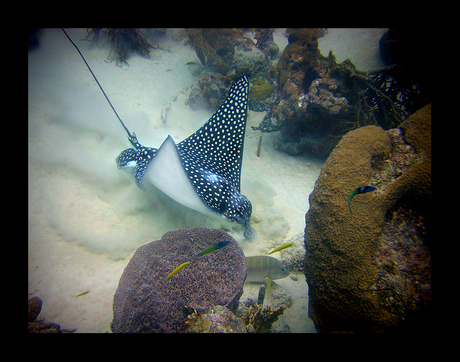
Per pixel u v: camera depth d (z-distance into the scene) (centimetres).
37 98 481
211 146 409
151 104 565
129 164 370
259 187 443
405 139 211
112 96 546
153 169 302
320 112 485
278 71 596
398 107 451
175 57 709
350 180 198
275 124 596
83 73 579
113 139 454
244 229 355
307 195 450
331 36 797
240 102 411
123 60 638
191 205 330
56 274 286
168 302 217
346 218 189
